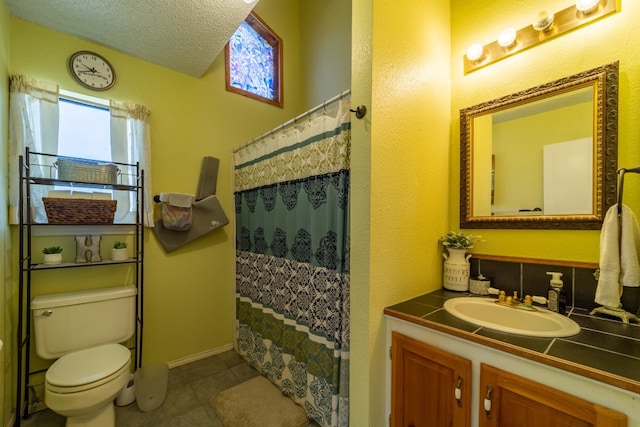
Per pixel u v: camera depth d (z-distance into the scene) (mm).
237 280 2393
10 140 1508
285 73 2926
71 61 1732
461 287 1462
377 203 1159
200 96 2281
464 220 1572
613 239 1024
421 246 1420
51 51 1679
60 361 1431
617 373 690
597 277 1149
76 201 1593
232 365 2164
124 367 1438
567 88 1239
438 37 1538
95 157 1829
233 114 2479
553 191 1295
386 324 1209
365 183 1146
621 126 1131
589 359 764
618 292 1020
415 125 1366
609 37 1154
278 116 2828
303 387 1639
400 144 1272
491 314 1271
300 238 1691
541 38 1317
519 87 1389
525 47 1366
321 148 1538
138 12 1589
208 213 2209
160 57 1990
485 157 1505
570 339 896
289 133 1785
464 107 1586
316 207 1572
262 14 2725
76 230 1746
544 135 1318
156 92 2062
